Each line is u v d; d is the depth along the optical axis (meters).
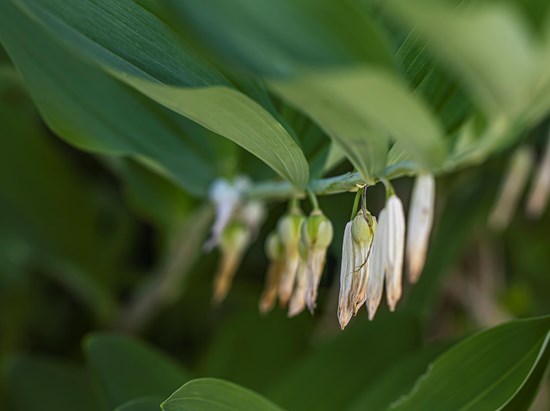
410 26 0.31
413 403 0.34
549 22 0.28
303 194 0.34
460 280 0.46
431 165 0.29
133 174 0.41
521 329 0.33
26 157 0.43
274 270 0.36
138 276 0.48
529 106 0.29
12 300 0.46
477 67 0.27
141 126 0.37
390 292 0.32
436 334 0.48
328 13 0.28
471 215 0.43
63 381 0.42
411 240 0.34
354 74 0.27
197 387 0.33
